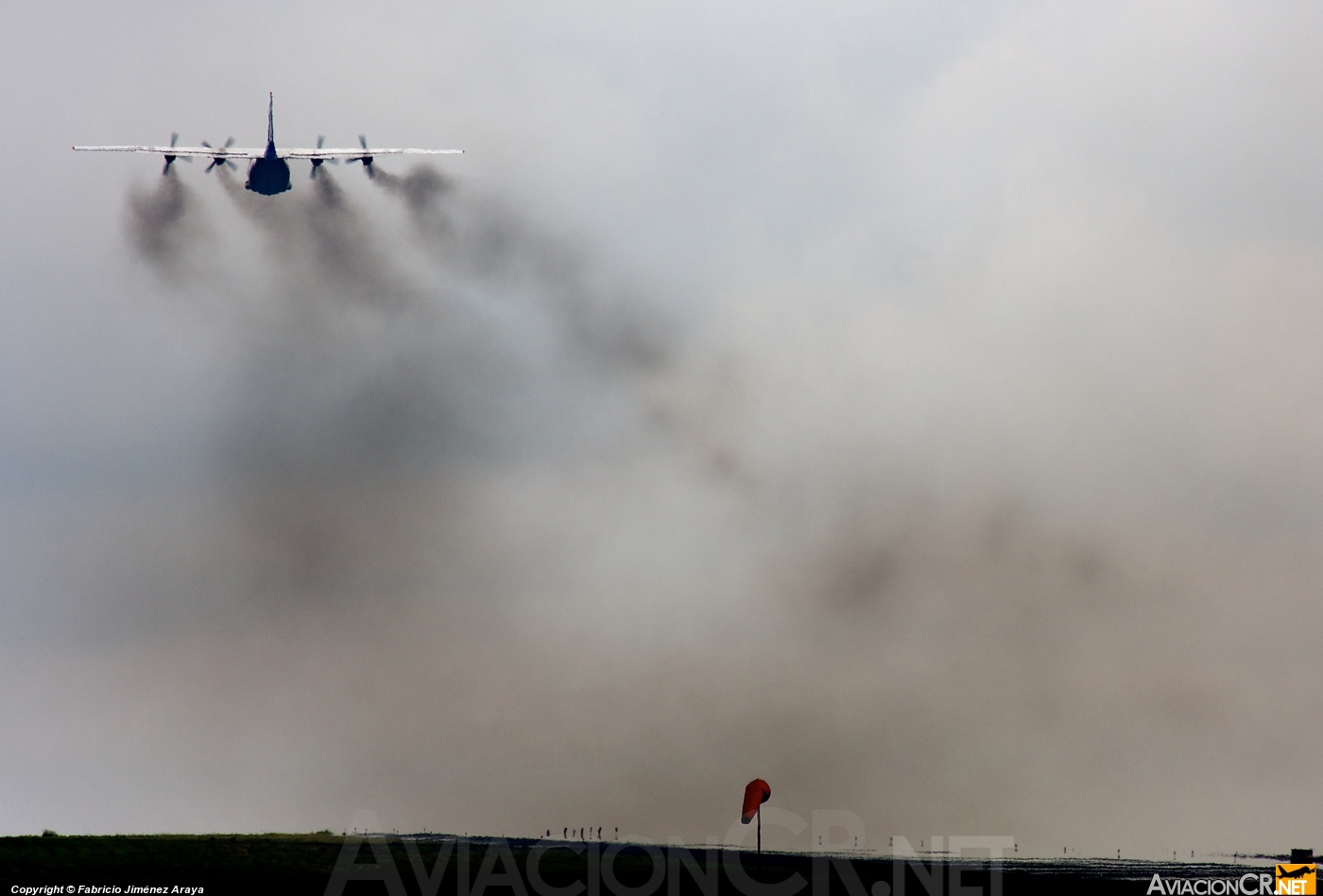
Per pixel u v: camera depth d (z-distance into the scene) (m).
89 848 125.88
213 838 137.12
